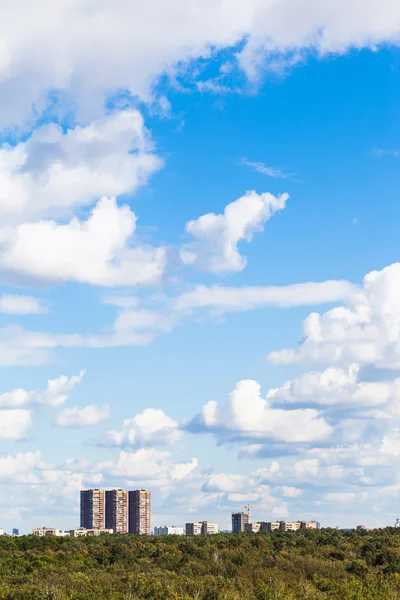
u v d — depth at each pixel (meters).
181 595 130.25
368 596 124.69
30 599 129.62
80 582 142.75
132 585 135.75
